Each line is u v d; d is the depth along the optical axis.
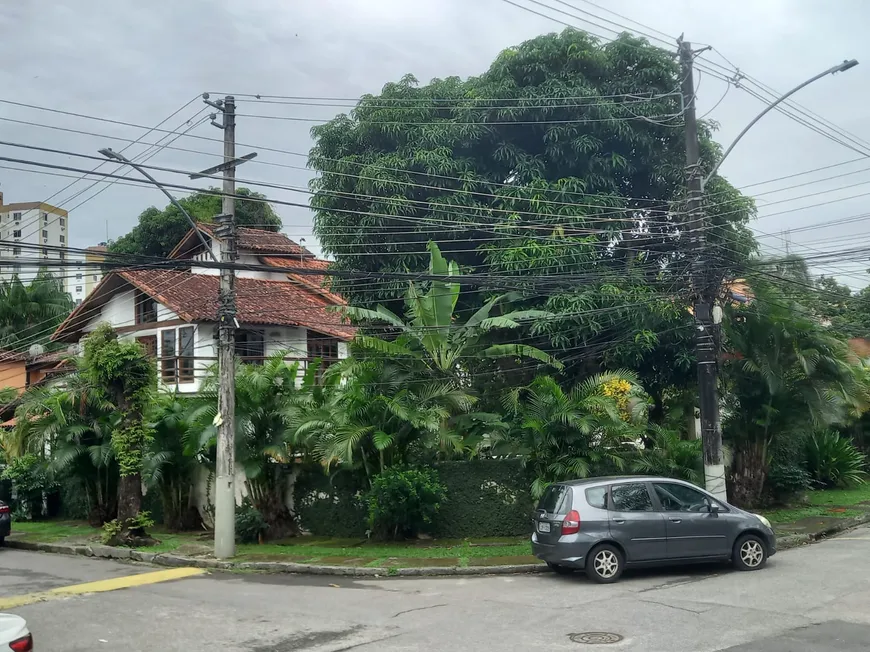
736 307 20.75
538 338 21.02
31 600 12.63
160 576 15.13
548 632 9.45
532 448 17.58
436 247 19.39
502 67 22.12
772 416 20.81
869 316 33.56
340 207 22.44
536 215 20.34
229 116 17.02
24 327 39.34
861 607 10.30
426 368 19.42
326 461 17.25
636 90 21.88
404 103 22.52
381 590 13.09
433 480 17.66
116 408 21.31
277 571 15.60
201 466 21.80
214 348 28.30
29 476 25.61
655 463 18.31
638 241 21.64
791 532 17.64
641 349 20.20
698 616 10.02
